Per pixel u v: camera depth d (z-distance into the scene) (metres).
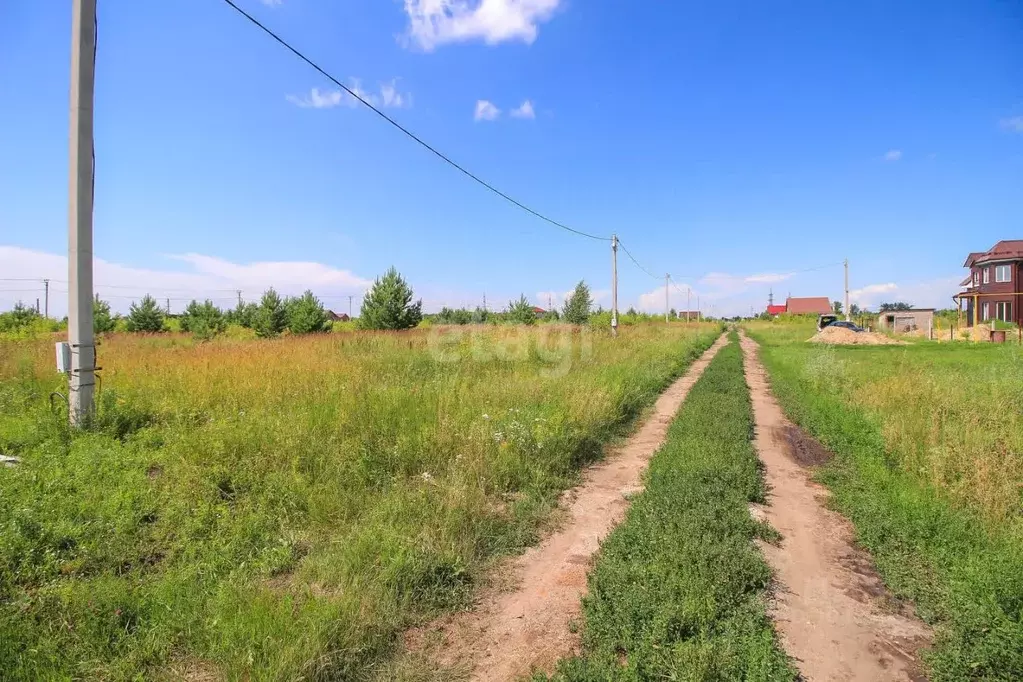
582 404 8.47
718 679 2.74
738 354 25.98
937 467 5.82
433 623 3.47
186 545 4.07
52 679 2.67
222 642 2.94
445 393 8.45
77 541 4.05
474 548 4.35
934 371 12.69
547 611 3.65
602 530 5.02
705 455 6.86
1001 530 4.56
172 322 46.12
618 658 3.08
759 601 3.56
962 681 2.90
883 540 4.62
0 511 4.26
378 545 4.07
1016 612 3.40
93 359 7.34
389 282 35.06
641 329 31.23
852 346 30.91
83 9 7.32
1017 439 6.39
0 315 31.36
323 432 6.49
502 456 6.12
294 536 4.32
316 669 2.81
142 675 2.74
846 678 3.02
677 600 3.42
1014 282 39.03
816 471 6.79
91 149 7.44
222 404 8.48
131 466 5.70
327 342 17.38
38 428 6.91
